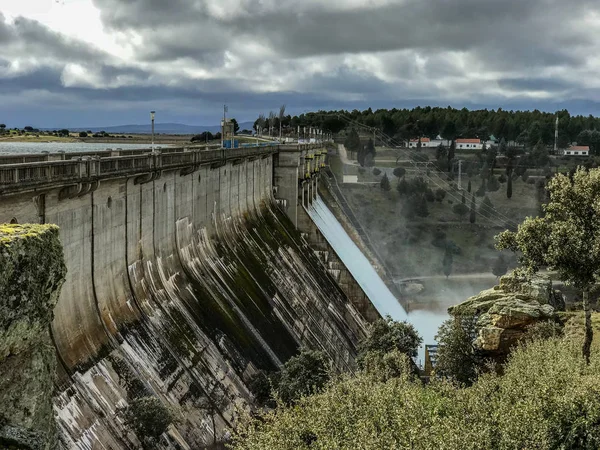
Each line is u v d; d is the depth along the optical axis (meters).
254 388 55.31
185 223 61.84
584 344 50.28
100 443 35.75
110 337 42.44
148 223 52.50
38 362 22.11
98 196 42.94
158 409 39.47
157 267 53.75
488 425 34.69
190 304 55.62
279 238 91.12
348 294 100.31
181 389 46.50
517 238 52.84
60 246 23.69
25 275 21.05
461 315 69.94
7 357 21.11
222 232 73.44
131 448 38.06
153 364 45.12
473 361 65.88
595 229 49.84
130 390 41.22
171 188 57.62
